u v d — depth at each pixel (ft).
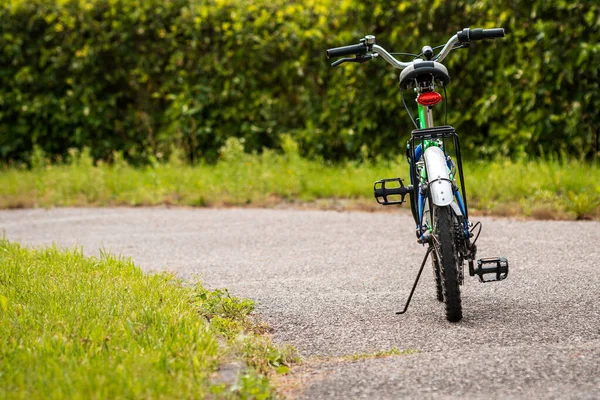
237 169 51.55
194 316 22.22
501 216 39.88
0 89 61.52
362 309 24.95
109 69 61.52
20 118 61.87
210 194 49.16
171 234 39.88
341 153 56.29
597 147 47.16
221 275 30.60
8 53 61.05
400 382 17.80
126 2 60.18
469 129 52.11
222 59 58.54
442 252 21.93
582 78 46.73
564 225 36.65
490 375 17.92
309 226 40.19
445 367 18.60
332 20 54.95
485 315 23.43
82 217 46.11
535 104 48.06
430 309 24.49
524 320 22.67
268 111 57.77
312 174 51.21
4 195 52.54
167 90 60.44
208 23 58.65
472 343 20.81
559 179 42.57
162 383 16.84
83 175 52.90
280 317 24.45
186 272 31.40
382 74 53.01
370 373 18.53
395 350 20.43
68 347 19.22
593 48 44.86
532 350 19.61
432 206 22.81
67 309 22.74
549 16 46.78
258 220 42.65
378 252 33.53
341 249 34.50
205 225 41.98
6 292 24.88
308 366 19.74
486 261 22.63
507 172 44.27
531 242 33.47
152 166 59.31
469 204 42.06
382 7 52.19
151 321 21.75
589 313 23.09
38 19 60.95
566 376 17.67
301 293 27.25
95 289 25.25
